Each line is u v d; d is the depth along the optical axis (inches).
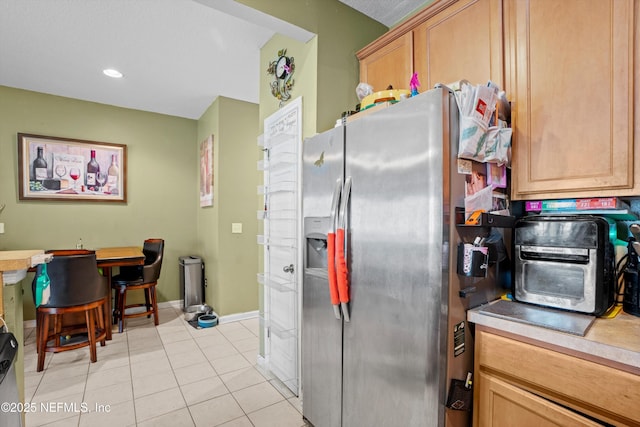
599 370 34.6
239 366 100.4
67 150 142.0
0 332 38.7
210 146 152.3
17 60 108.5
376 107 55.4
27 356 107.6
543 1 49.9
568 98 47.2
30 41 96.6
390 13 86.6
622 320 42.3
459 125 44.0
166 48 102.0
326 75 78.0
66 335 109.1
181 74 120.9
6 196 130.6
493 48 56.2
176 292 169.9
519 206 59.0
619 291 48.1
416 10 85.0
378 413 50.8
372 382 51.8
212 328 135.0
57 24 87.9
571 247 45.3
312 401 67.2
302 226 75.7
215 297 147.2
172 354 109.0
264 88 102.0
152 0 78.7
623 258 48.4
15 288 48.4
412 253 45.2
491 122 47.6
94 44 98.8
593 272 43.4
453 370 43.9
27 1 77.9
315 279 65.1
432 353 42.5
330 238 56.6
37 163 135.9
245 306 149.6
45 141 137.3
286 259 89.2
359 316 54.2
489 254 48.1
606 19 43.7
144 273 133.0
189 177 174.6
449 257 42.8
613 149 43.3
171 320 145.3
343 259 55.6
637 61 41.5
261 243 97.6
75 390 85.7
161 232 165.9
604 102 43.9
